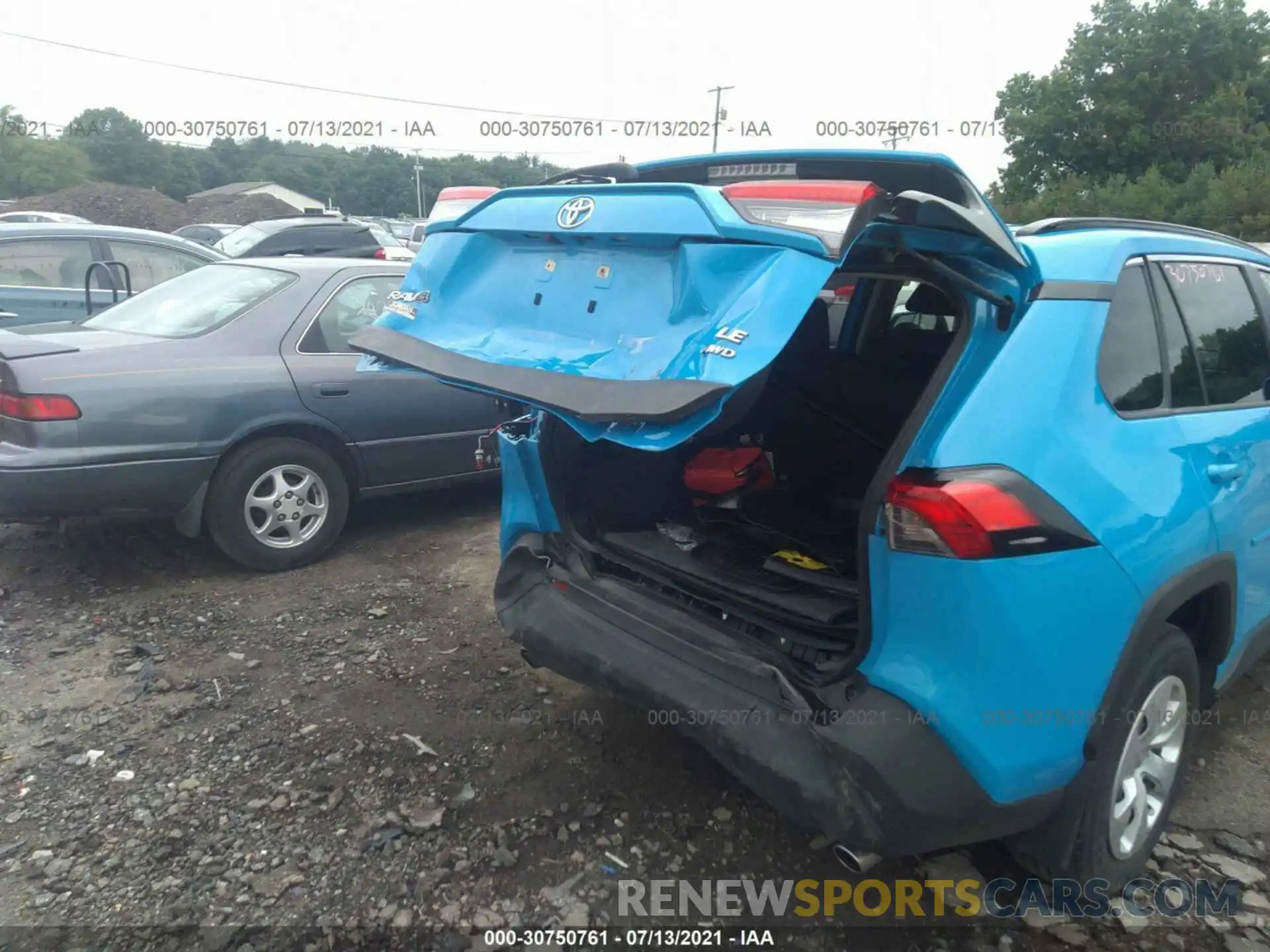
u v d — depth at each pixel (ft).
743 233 6.94
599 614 9.62
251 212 115.65
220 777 10.37
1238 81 87.51
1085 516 7.40
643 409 6.67
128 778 10.32
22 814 9.69
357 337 9.92
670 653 8.76
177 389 14.84
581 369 7.48
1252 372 10.58
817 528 10.46
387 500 20.49
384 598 15.28
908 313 12.51
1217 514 8.91
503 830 9.56
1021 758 7.32
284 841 9.36
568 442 10.25
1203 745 11.33
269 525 16.08
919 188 8.24
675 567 9.44
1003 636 7.01
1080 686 7.52
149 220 107.86
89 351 14.65
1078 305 7.82
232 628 14.07
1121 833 8.43
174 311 17.03
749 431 11.97
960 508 6.78
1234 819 9.93
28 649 13.26
